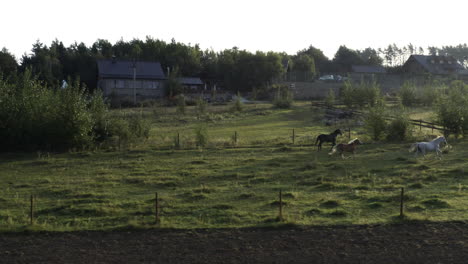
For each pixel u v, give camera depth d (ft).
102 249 39.68
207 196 56.39
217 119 177.47
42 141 102.99
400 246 39.37
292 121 169.37
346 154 89.30
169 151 98.17
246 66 311.68
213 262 36.78
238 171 73.51
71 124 101.65
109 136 112.57
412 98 208.23
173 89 273.95
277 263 36.45
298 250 38.93
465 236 41.19
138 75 278.46
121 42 388.16
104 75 269.03
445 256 37.24
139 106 236.43
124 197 57.31
